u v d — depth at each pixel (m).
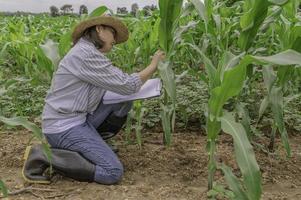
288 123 4.92
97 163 3.43
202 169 3.78
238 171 3.71
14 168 3.84
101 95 3.62
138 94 3.62
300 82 5.51
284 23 3.99
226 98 2.64
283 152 4.25
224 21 4.85
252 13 3.42
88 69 3.36
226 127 2.56
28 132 4.95
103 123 3.81
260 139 4.57
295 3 3.91
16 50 7.07
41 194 3.28
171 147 4.31
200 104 4.96
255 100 5.04
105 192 3.29
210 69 3.15
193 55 5.45
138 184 3.49
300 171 3.81
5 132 4.94
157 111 5.04
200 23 4.26
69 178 3.54
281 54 2.37
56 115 3.49
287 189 3.44
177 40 3.70
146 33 5.10
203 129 4.81
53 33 7.80
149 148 4.27
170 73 3.44
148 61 5.15
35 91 5.79
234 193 2.57
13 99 5.61
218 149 4.27
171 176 3.65
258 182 2.36
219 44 4.23
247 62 2.42
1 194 3.26
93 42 3.46
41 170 3.47
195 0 3.64
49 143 3.57
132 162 3.90
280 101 3.44
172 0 3.56
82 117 3.54
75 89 3.46
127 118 4.21
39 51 4.62
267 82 3.37
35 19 13.45
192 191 3.29
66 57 3.46
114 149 4.04
